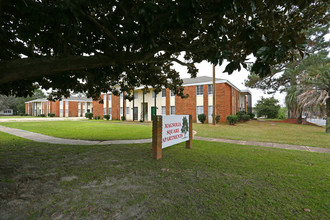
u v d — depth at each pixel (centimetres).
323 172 371
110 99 2938
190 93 2127
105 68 427
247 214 220
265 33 214
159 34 267
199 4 189
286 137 912
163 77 655
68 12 176
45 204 244
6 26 294
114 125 1712
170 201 253
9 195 266
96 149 602
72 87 563
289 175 354
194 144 702
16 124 1758
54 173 367
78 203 247
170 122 530
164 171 380
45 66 256
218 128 1391
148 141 773
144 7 185
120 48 336
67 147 636
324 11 281
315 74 1246
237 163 437
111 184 313
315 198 261
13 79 244
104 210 229
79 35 345
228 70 269
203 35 310
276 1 232
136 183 317
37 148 618
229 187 299
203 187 300
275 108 3881
